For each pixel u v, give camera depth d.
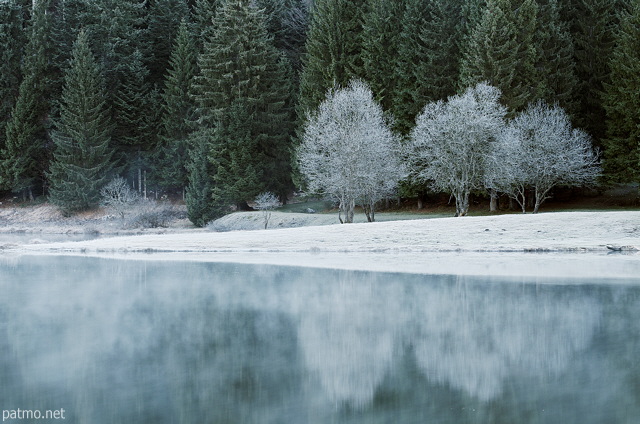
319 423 3.69
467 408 4.00
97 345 5.96
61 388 4.45
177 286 11.29
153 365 5.18
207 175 49.12
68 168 57.19
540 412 3.91
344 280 11.98
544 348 5.75
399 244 22.64
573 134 38.66
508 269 13.91
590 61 43.22
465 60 42.72
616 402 4.11
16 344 6.03
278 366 5.15
